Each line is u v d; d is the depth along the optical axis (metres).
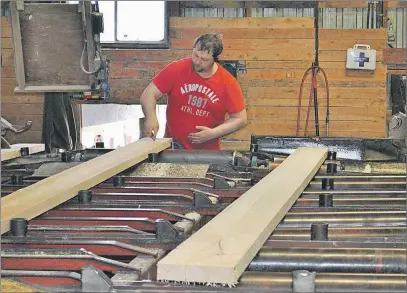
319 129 6.59
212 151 3.31
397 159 3.39
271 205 1.91
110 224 1.90
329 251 1.49
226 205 2.12
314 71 6.34
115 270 1.47
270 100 6.53
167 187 2.46
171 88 4.46
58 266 1.49
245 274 1.36
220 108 4.48
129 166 2.89
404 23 6.75
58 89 3.22
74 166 2.88
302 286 1.28
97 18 3.09
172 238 1.69
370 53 6.38
